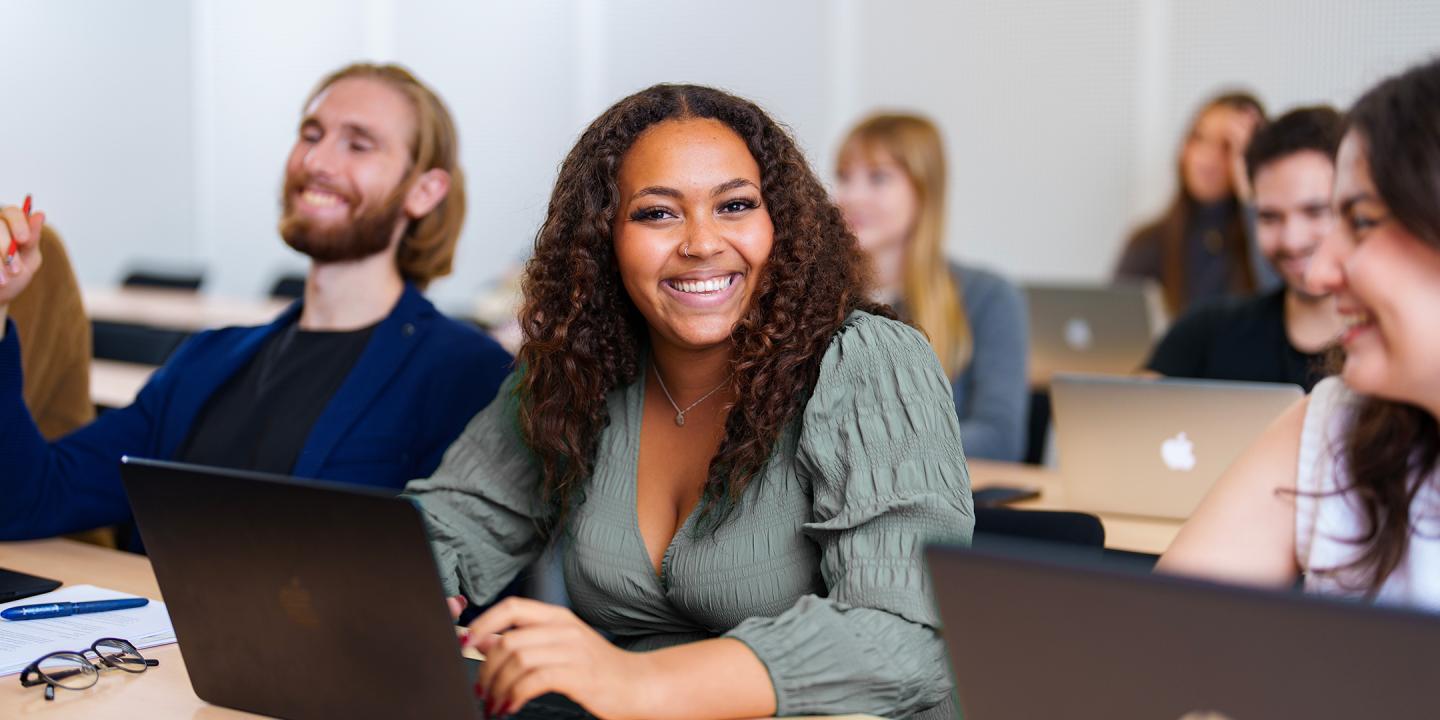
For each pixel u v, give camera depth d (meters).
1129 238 5.72
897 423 1.68
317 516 1.34
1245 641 0.97
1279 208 3.03
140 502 1.49
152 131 9.27
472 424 2.06
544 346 1.89
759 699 1.45
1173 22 6.33
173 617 1.52
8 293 2.25
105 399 3.62
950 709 1.71
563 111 8.05
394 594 1.32
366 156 2.55
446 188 2.65
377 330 2.56
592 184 1.85
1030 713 1.07
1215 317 3.32
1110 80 6.51
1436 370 1.28
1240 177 5.16
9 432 2.35
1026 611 1.05
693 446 1.86
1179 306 5.35
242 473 1.39
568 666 1.37
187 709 1.52
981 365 3.97
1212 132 5.20
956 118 6.93
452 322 2.62
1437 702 0.90
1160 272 5.58
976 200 6.91
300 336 2.63
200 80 9.28
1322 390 1.57
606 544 1.86
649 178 1.79
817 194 1.88
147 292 6.89
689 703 1.41
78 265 9.10
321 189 2.55
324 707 1.43
